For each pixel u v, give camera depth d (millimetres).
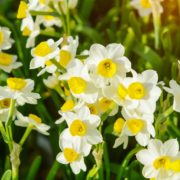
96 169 546
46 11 657
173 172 526
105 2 873
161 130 546
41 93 661
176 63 659
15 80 554
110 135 645
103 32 801
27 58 678
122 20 785
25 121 561
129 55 729
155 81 530
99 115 548
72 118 535
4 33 640
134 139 664
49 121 637
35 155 738
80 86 530
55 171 589
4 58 622
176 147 525
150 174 529
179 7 769
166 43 701
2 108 568
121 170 569
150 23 798
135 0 733
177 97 517
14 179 550
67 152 537
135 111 531
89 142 533
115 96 530
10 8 852
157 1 673
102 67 534
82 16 798
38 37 738
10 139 541
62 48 571
